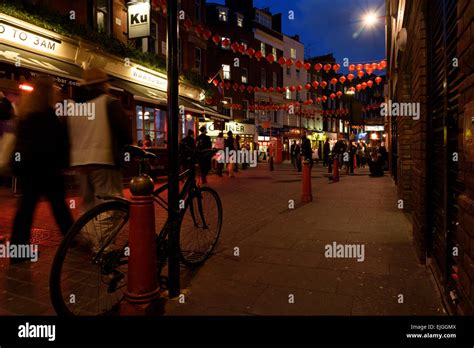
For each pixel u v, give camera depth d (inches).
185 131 720.3
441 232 127.0
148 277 111.7
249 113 1374.3
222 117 728.3
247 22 1445.6
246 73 1368.1
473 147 75.2
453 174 109.4
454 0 98.3
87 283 117.3
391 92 569.3
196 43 824.3
